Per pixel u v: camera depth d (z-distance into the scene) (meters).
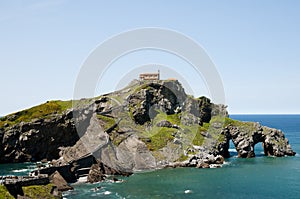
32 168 133.75
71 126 154.00
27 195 77.12
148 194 91.56
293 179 112.75
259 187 101.31
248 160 154.75
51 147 155.62
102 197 89.12
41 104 174.38
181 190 95.81
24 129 154.75
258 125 176.75
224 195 91.62
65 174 110.38
